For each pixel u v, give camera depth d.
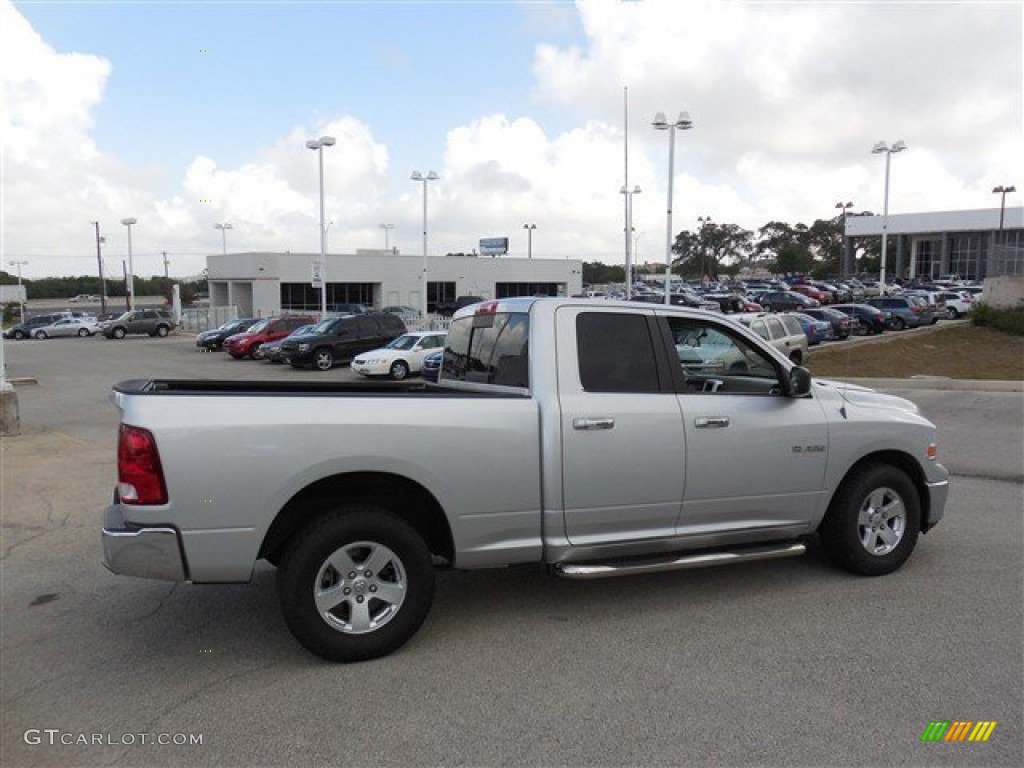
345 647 4.25
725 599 5.22
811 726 3.61
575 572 4.61
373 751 3.45
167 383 4.91
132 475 3.95
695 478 4.96
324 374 28.06
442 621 4.90
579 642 4.56
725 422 5.04
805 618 4.88
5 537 6.96
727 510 5.11
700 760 3.35
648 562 4.80
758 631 4.69
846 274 101.62
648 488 4.83
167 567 3.98
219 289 68.00
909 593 5.30
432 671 4.20
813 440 5.31
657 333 5.03
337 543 4.20
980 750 3.42
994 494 8.21
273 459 4.07
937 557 6.08
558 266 74.62
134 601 5.32
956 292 52.44
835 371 25.86
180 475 3.95
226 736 3.58
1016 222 86.75
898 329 41.03
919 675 4.10
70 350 41.00
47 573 5.94
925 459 5.79
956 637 4.57
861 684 4.00
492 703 3.85
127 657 4.44
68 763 3.39
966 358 29.09
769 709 3.77
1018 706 3.79
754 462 5.12
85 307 108.81
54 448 11.52
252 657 4.41
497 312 5.18
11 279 127.44
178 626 4.88
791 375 5.23
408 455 4.29
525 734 3.56
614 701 3.86
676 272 160.50
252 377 26.80
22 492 8.70
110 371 28.17
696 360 5.21
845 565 5.66
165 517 3.95
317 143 40.81
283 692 3.99
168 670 4.27
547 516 4.64
